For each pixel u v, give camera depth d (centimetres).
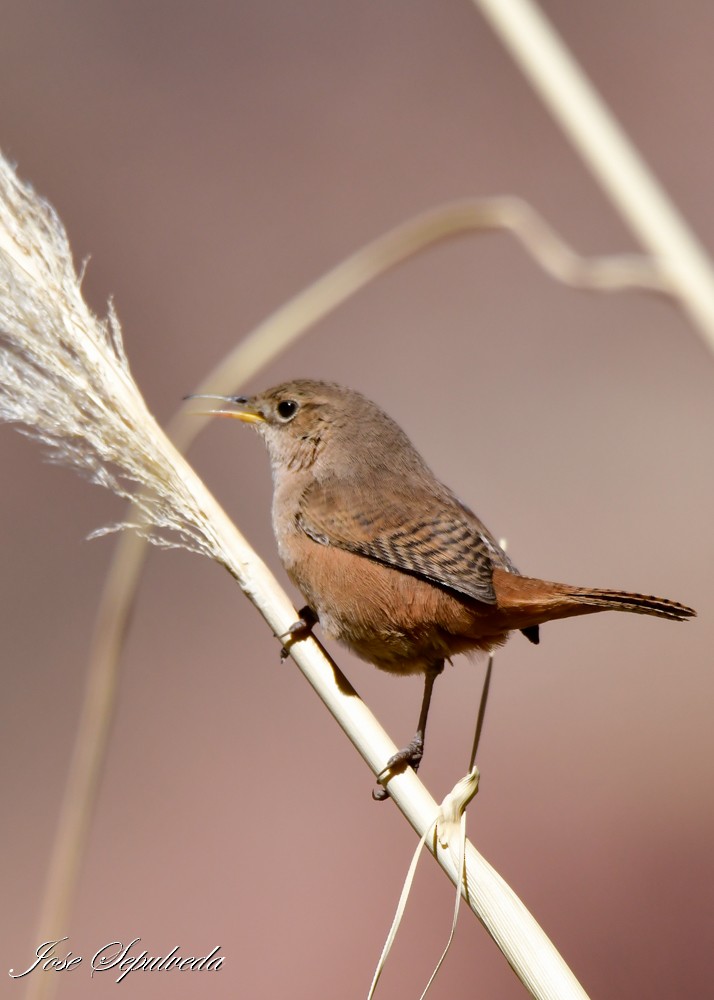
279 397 719
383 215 1526
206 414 739
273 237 1532
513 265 1639
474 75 1648
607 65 1619
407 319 1594
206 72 1641
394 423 713
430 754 1162
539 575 1362
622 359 1571
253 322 1442
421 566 610
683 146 1575
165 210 1524
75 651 1256
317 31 1692
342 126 1602
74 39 1639
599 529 1412
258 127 1617
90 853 1054
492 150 1573
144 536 517
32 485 1367
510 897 420
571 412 1515
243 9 1698
